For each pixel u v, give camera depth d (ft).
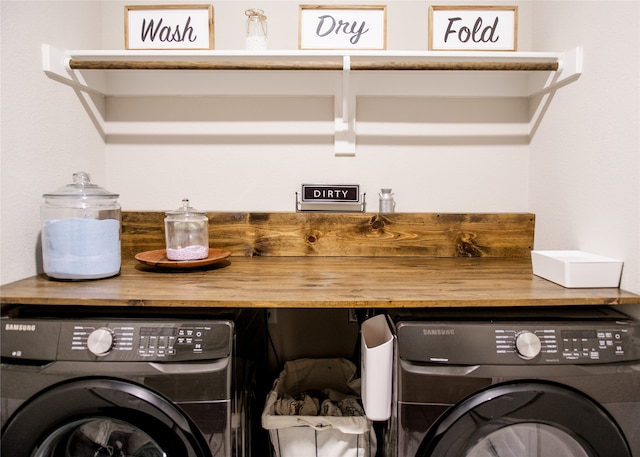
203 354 3.17
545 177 4.94
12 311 3.41
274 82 5.20
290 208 5.49
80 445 3.63
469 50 4.78
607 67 3.77
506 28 4.76
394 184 5.45
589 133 4.05
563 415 3.13
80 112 4.79
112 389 3.10
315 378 5.35
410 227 5.11
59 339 3.16
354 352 5.68
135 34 4.83
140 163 5.44
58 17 4.35
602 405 3.16
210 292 3.39
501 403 3.10
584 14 4.11
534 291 3.49
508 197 5.47
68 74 4.44
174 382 3.14
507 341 3.17
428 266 4.58
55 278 3.81
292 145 5.42
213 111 5.39
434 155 5.43
